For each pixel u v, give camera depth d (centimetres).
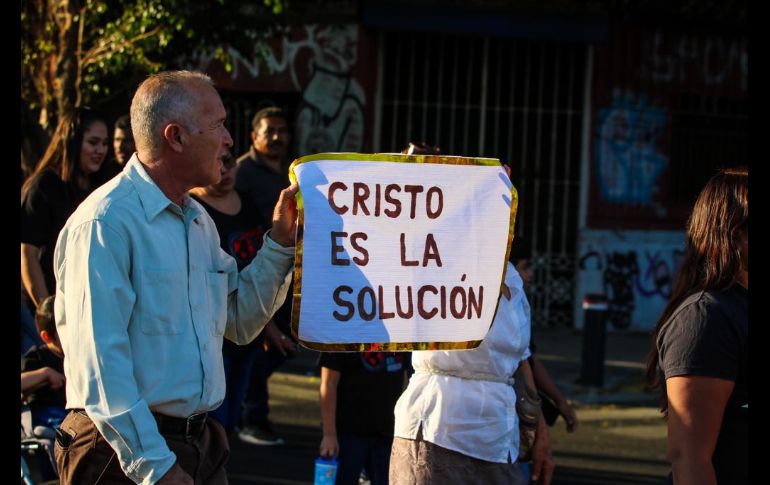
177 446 292
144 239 288
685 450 267
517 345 371
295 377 984
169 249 293
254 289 320
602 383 995
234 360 552
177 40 941
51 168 562
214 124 298
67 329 283
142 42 863
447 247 331
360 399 481
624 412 901
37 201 543
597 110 1325
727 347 269
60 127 564
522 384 396
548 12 1267
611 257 1335
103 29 892
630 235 1340
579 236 1330
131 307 282
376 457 492
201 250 307
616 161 1336
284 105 1320
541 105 1325
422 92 1313
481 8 1257
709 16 1337
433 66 1312
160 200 293
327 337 318
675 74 1352
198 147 296
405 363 490
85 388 275
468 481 365
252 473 650
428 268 329
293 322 315
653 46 1340
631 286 1344
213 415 529
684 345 271
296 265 314
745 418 275
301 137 1305
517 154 1330
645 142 1345
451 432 363
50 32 879
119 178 297
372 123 1297
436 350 348
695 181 1380
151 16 853
